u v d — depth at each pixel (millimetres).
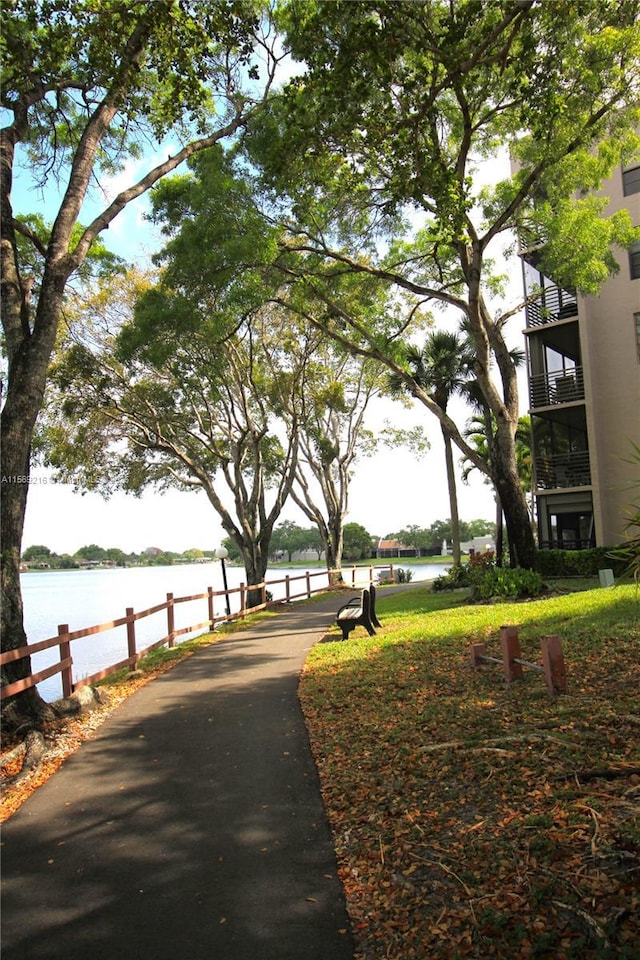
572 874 3580
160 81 10352
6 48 8875
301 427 26391
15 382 8102
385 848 4234
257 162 13430
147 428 23203
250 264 14016
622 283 22812
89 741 6980
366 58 8484
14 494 7828
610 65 11039
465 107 12164
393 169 9656
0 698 6660
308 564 77812
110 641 19172
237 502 23938
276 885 3955
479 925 3309
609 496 22719
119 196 9406
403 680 8375
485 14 9531
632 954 2936
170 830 4754
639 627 9508
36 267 13719
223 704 8141
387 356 18469
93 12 8773
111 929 3592
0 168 8562
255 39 9562
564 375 24922
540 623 11281
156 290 15859
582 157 14500
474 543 73812
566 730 5719
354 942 3395
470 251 16266
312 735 6691
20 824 4992
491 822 4324
